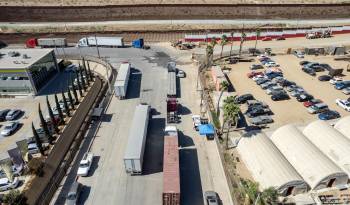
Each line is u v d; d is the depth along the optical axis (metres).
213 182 46.75
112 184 46.78
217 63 91.81
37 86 76.62
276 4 132.62
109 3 136.38
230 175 46.81
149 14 128.38
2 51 84.56
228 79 80.94
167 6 130.12
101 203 43.44
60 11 128.62
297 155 47.06
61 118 61.97
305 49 96.44
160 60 94.12
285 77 81.31
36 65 76.00
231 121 53.78
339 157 46.41
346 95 71.81
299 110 65.88
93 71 89.38
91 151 54.19
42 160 51.44
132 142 50.16
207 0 139.00
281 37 108.69
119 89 69.69
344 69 85.31
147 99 71.56
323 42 105.25
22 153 49.75
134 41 102.44
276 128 59.56
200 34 111.31
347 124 54.16
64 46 104.50
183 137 57.47
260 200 38.56
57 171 48.53
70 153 51.69
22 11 128.50
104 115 65.31
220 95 66.00
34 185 44.72
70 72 89.19
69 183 47.09
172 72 81.50
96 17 127.25
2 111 66.25
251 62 92.56
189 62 92.62
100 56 97.12
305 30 109.25
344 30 112.00
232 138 56.62
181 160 51.38
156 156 52.72
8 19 125.94
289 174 42.72
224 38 92.81
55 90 78.25
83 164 49.28
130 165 47.00
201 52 99.75
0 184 45.69
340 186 44.59
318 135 51.66
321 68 84.75
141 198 44.22
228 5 130.38
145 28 117.69
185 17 126.25
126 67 81.00
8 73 72.50
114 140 57.06
